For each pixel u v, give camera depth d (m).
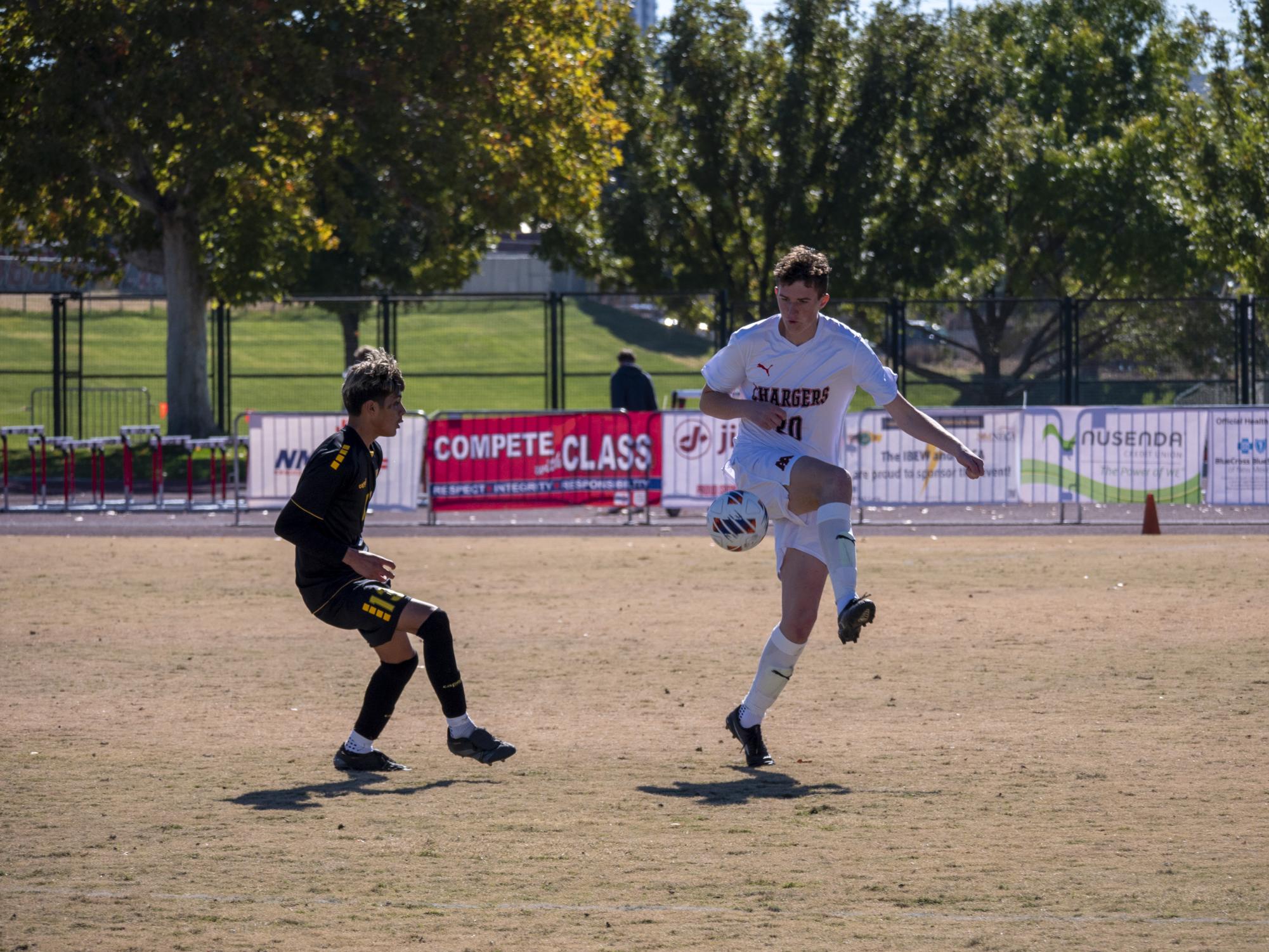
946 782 21.86
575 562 54.62
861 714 27.59
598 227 134.88
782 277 23.02
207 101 96.31
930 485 67.94
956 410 67.56
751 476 23.70
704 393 24.38
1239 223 118.81
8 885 16.75
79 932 15.02
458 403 143.25
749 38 133.88
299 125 98.75
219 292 107.12
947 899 15.98
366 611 22.42
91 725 26.70
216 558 56.34
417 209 114.00
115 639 37.25
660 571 51.75
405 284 137.38
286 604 44.00
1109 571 50.06
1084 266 158.50
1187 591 44.69
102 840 18.73
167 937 14.83
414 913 15.62
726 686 30.67
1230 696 28.67
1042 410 67.50
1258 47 123.25
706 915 15.49
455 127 102.81
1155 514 64.19
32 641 36.88
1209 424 67.00
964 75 132.62
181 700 29.25
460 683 22.72
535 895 16.31
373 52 102.25
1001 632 37.44
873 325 127.75
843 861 17.64
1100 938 14.55
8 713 27.81
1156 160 154.50
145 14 95.38
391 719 27.62
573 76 111.56
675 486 69.75
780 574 24.08
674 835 18.95
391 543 61.56
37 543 61.97
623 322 136.25
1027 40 188.75
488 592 46.25
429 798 21.14
